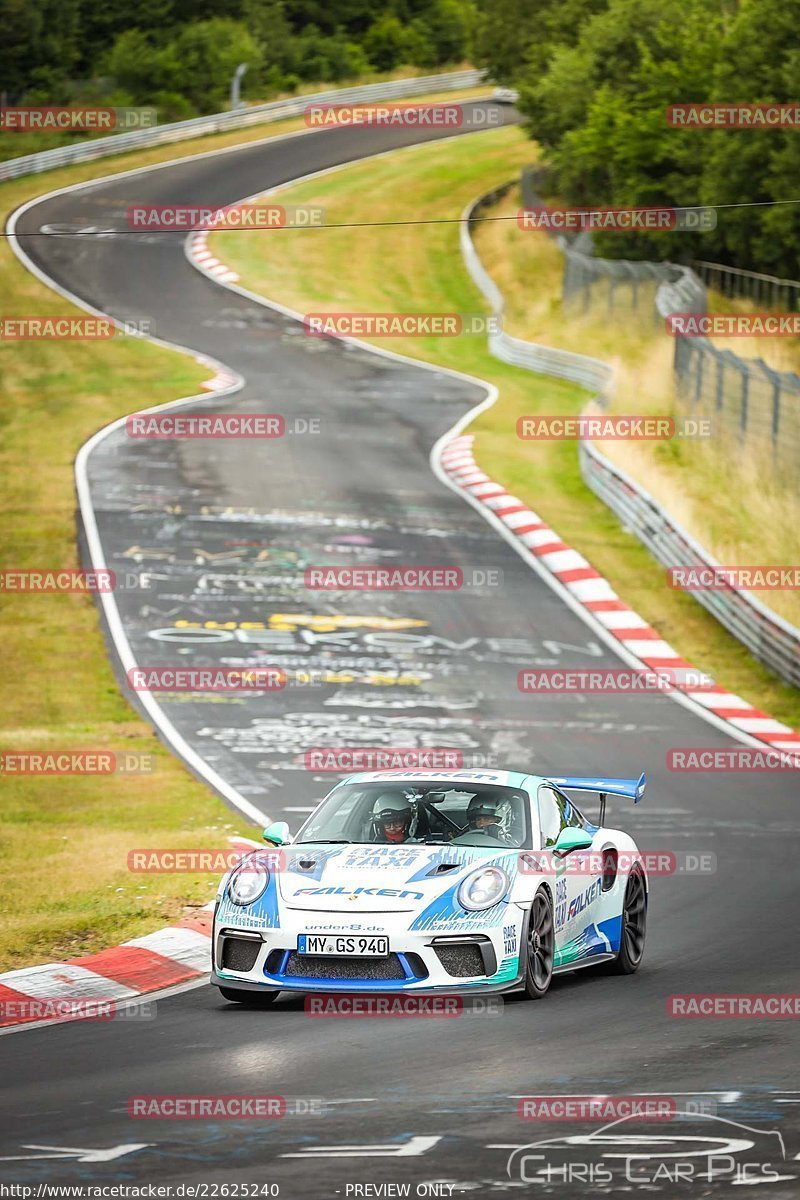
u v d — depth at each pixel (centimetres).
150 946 4422
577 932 4075
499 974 3681
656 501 12356
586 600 11356
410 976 3628
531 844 4019
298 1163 2395
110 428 16262
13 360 19088
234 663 9794
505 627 10706
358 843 4047
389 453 15575
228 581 11531
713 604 11100
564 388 18962
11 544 12312
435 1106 2744
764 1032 3394
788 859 5953
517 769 7688
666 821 6681
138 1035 3444
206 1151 2467
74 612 10781
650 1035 3369
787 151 18600
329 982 3644
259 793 7219
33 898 5178
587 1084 2909
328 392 18262
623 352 19850
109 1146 2503
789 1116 2670
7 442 15662
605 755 8038
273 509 13525
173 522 13038
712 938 4688
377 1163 2389
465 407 17738
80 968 4150
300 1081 2952
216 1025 3544
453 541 12706
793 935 4669
